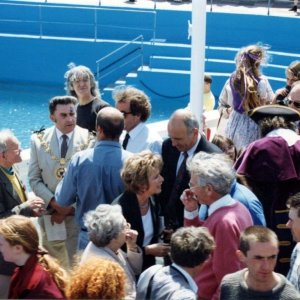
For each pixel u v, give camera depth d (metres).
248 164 7.03
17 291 5.35
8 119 23.33
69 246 8.08
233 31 26.75
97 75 25.73
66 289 5.22
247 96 10.31
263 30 26.58
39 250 5.53
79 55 26.44
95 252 5.86
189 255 5.34
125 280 4.97
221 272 5.89
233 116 10.55
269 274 5.21
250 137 10.41
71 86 9.61
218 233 5.91
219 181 5.98
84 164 7.05
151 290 5.35
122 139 8.27
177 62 25.47
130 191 6.59
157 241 6.93
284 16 26.41
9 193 7.36
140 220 6.61
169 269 5.45
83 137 8.02
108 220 5.82
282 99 10.73
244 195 6.45
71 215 8.03
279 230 6.99
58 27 27.16
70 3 27.52
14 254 5.42
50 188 7.98
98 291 4.73
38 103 25.02
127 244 6.36
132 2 28.19
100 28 27.11
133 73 26.17
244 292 5.27
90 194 7.08
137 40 26.86
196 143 7.24
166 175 7.40
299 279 5.63
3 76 26.95
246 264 5.46
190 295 5.22
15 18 27.16
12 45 26.64
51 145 7.94
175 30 26.86
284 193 6.99
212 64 25.38
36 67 26.70
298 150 7.02
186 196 6.55
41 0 27.67
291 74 10.64
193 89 9.97
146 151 6.65
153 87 25.31
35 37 26.55
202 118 10.04
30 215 7.24
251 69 10.47
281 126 7.24
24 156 9.91
